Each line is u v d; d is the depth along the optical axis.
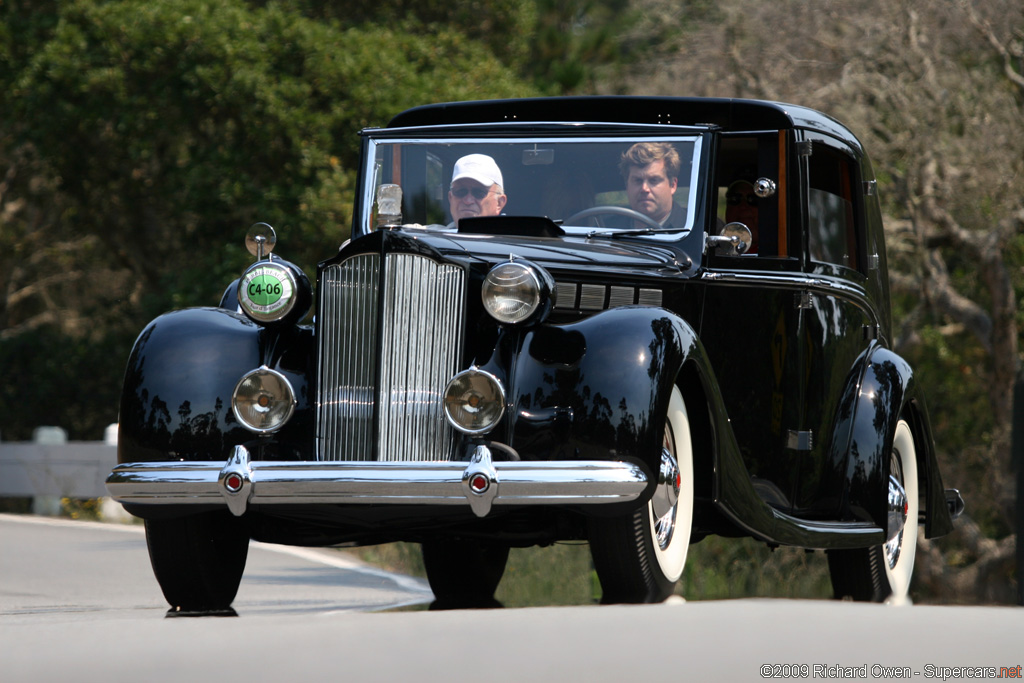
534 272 15.94
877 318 23.44
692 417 17.05
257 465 15.44
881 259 24.17
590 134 20.25
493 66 74.81
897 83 64.81
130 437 16.72
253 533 17.97
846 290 21.55
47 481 54.50
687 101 20.92
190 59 69.62
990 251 64.38
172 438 16.55
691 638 8.08
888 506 21.09
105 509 53.44
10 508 65.25
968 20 63.44
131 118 70.94
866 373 21.77
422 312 16.31
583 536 16.72
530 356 15.94
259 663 7.36
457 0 82.88
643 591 15.97
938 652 7.55
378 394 16.31
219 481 15.45
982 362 76.31
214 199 70.38
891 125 66.81
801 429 20.48
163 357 17.00
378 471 15.02
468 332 16.20
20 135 76.88
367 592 28.62
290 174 69.25
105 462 53.78
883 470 20.92
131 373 17.03
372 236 16.53
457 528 16.88
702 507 17.86
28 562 32.25
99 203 80.44
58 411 84.94
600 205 19.95
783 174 20.59
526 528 16.69
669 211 19.56
